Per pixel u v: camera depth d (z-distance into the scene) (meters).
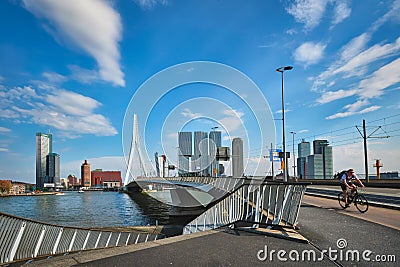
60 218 54.19
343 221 9.32
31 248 9.69
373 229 8.08
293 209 8.52
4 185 124.19
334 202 15.62
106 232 16.52
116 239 18.02
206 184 32.31
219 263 5.47
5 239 8.39
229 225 9.77
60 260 5.84
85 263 5.58
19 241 9.03
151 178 56.84
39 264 5.65
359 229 8.09
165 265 5.40
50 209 71.62
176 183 43.84
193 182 40.75
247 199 10.98
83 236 13.75
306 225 8.73
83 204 84.50
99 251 6.42
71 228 12.72
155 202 80.31
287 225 8.41
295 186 8.71
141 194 100.00
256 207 10.12
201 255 5.97
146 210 64.62
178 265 5.39
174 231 30.06
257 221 9.66
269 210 10.17
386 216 10.30
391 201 14.47
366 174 32.28
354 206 13.35
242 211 11.38
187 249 6.43
